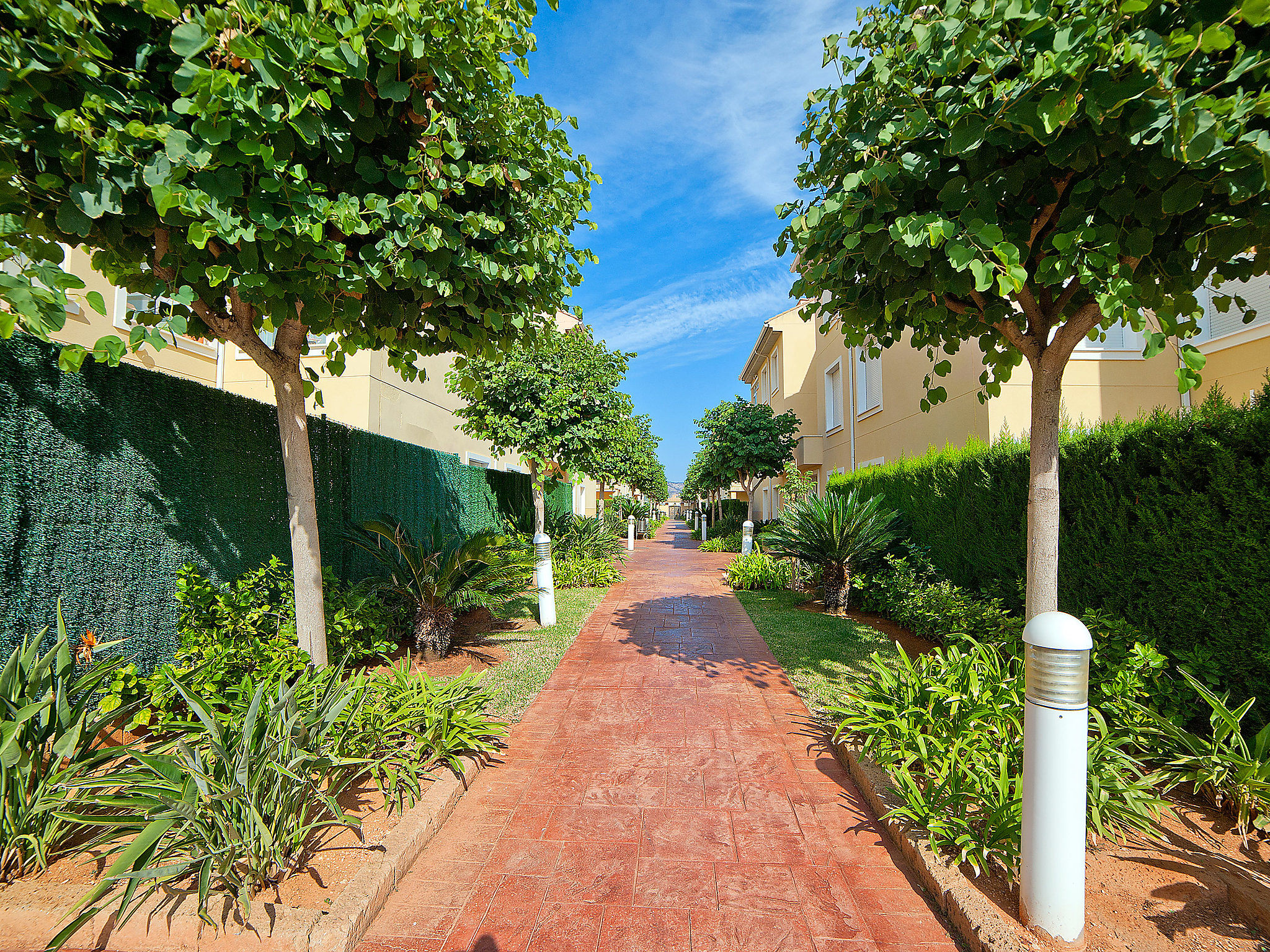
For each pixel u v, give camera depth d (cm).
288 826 260
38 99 233
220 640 388
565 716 470
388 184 338
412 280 341
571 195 422
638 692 523
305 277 306
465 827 316
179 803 232
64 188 249
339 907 237
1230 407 354
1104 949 216
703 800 343
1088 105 228
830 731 436
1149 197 264
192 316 372
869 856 290
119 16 242
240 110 239
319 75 258
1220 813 300
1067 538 470
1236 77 220
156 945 226
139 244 290
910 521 845
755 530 2014
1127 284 260
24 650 286
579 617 829
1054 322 357
